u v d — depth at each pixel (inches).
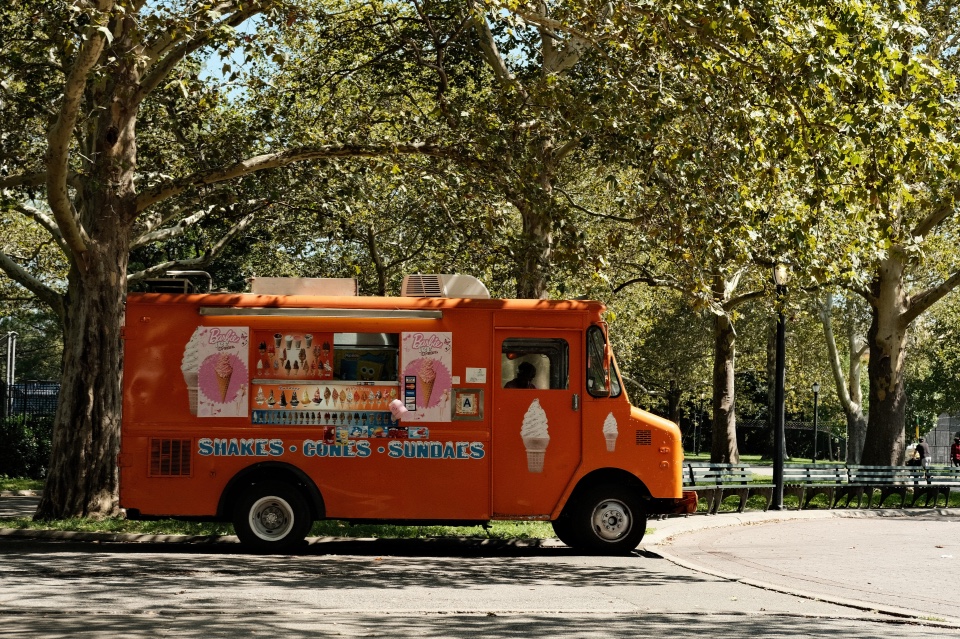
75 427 602.5
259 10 560.4
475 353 536.4
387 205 925.2
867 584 474.3
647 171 555.5
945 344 2012.8
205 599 363.3
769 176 567.2
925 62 525.7
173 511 522.3
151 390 525.3
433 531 599.2
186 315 529.0
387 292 1123.9
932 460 2977.4
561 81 621.9
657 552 553.3
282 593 383.9
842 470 991.6
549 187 788.6
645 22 556.4
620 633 321.1
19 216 1221.1
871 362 1098.1
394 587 410.3
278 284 546.0
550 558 527.8
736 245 550.9
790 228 556.1
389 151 633.0
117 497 611.5
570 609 368.5
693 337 2071.9
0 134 636.1
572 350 541.0
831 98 509.0
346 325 531.8
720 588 439.2
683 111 544.4
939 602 425.7
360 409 529.7
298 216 975.0
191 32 514.9
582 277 674.2
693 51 539.8
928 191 706.8
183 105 684.7
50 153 542.0
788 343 2025.1
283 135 795.4
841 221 687.1
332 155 636.7
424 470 530.3
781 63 518.9
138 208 624.1
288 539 521.3
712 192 551.5
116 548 520.1
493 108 660.7
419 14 728.3
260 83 625.9
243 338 528.4
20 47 633.6
